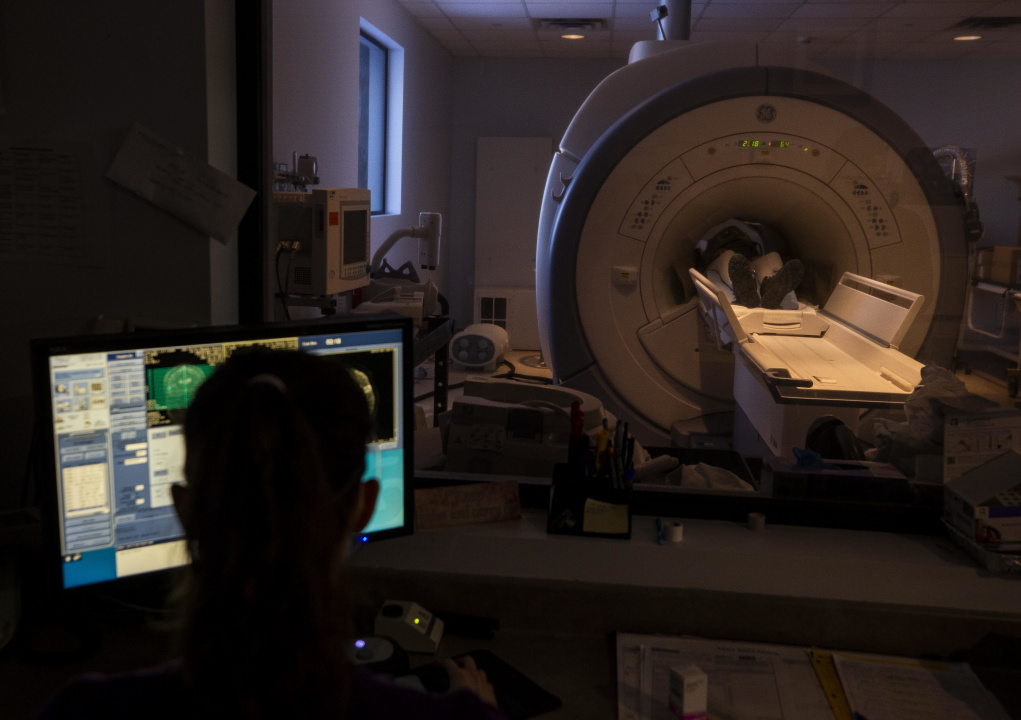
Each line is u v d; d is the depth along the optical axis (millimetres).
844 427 1572
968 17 2037
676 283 2496
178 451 981
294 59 3279
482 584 1102
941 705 944
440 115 5023
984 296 2035
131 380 944
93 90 1262
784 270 2350
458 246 5328
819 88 2209
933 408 1242
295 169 3164
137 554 979
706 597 1078
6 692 921
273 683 412
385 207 5043
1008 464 1137
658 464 1331
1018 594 1062
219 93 1273
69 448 924
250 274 1368
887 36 2143
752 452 2123
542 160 4980
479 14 4199
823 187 2236
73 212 1300
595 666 1022
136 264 1309
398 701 483
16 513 1160
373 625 1048
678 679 887
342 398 476
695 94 2258
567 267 2404
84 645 996
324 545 435
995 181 2098
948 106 2143
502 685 961
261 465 419
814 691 965
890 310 2080
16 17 1257
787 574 1093
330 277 2641
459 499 1175
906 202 2172
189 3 1220
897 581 1081
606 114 2664
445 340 3232
